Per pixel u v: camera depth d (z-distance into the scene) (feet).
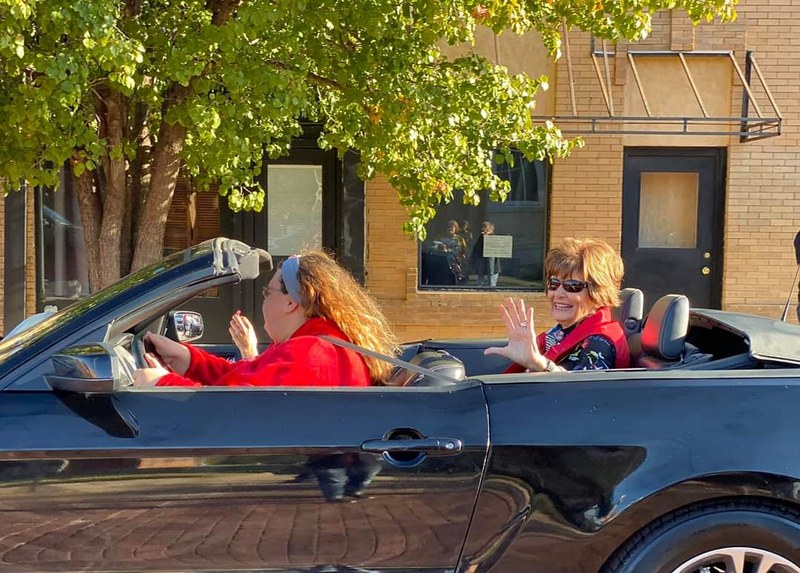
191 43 15.11
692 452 8.89
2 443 8.64
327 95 20.13
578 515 8.88
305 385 9.68
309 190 29.43
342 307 10.41
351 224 28.89
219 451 8.73
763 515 8.93
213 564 8.86
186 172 25.90
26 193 28.35
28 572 8.80
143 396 9.02
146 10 16.22
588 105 28.73
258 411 8.98
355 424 8.95
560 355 11.74
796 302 28.96
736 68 27.96
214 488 8.74
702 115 28.86
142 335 11.37
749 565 9.08
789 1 28.50
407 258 29.04
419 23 17.35
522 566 8.93
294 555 8.90
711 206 29.32
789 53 28.63
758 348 9.96
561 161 28.76
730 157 28.76
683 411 9.10
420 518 8.90
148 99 15.74
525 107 18.22
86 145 15.61
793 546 8.89
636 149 29.19
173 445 8.71
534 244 29.68
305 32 16.69
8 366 9.09
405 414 9.04
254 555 8.88
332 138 19.67
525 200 29.55
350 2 16.08
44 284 29.27
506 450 8.93
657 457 8.91
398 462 8.87
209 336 29.07
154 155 17.69
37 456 8.63
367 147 18.01
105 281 17.74
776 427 9.00
